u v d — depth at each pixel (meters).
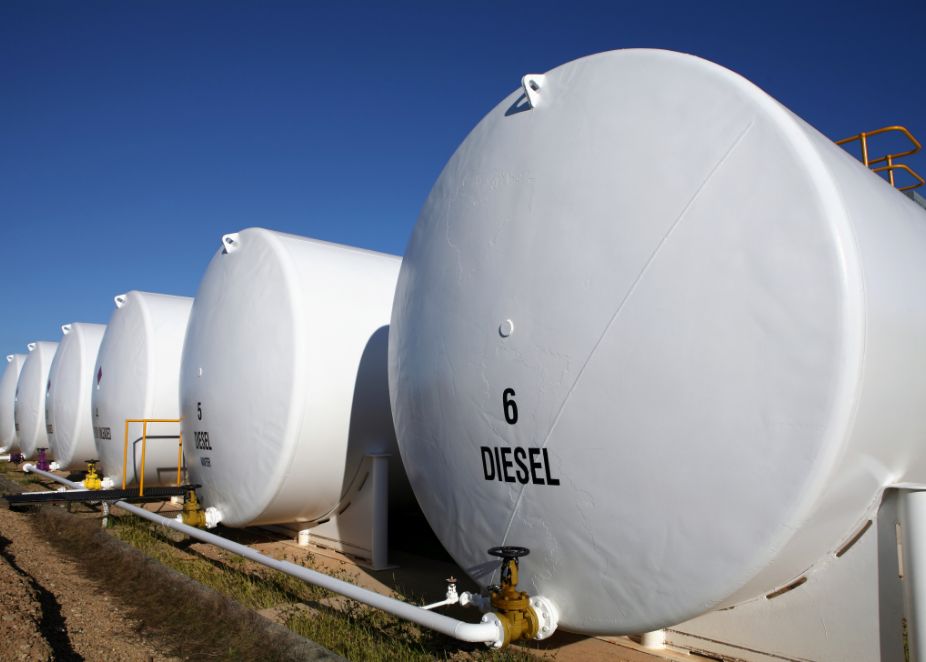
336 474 6.30
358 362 6.33
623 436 3.19
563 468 3.40
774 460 2.78
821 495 2.73
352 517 6.61
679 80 3.32
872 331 2.76
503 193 3.88
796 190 2.85
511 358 3.63
